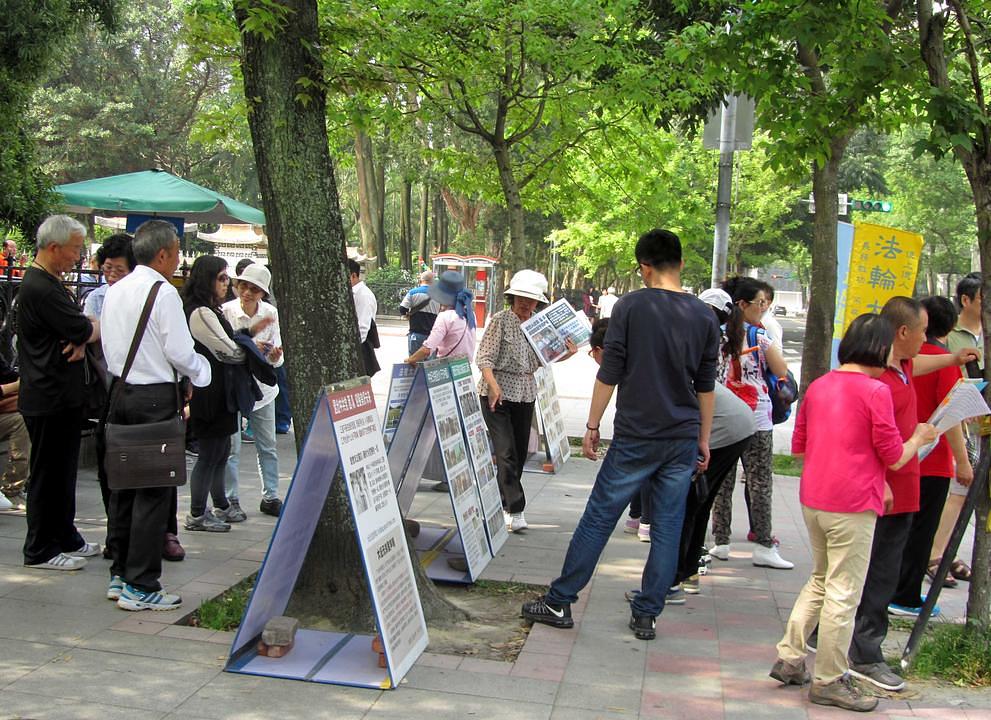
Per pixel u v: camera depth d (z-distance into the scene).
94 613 4.79
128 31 38.09
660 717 3.92
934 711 4.08
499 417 6.89
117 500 4.95
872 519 4.01
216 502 6.68
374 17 6.80
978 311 6.22
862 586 4.07
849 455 4.02
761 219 30.41
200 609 4.88
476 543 5.86
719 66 5.95
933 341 5.50
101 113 37.16
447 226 58.59
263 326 7.01
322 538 4.85
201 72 37.16
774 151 6.04
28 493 5.46
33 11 11.10
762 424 6.14
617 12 8.65
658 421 4.68
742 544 6.91
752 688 4.27
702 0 9.22
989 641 4.53
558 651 4.61
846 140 9.60
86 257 13.11
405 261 48.69
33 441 5.41
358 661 4.32
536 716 3.87
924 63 5.47
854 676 4.32
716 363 4.88
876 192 35.34
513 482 6.90
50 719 3.63
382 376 16.94
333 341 4.85
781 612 5.38
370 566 4.09
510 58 9.46
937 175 40.06
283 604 4.52
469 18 8.62
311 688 4.04
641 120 10.05
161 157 40.78
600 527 4.82
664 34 9.98
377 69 6.60
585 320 7.90
